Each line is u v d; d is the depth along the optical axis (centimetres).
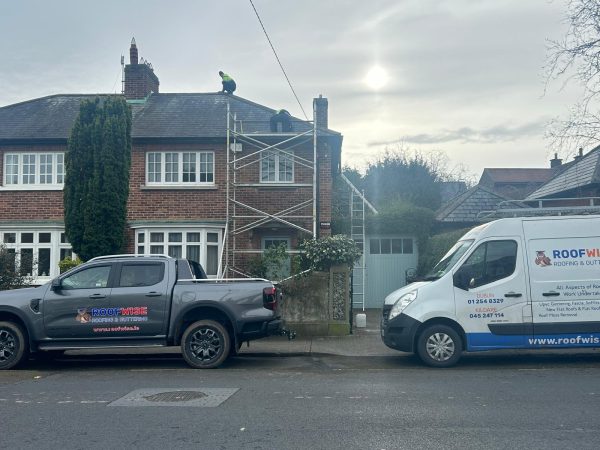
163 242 1844
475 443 590
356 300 2133
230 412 721
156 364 1145
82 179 1554
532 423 660
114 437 623
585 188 2095
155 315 1074
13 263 1534
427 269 1991
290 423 669
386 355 1188
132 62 2175
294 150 1895
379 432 631
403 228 2097
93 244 1521
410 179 4038
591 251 1049
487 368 1039
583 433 621
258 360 1166
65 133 1922
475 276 1051
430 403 760
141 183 1884
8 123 2008
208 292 1084
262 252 1670
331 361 1143
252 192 1873
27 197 1898
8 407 764
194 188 1878
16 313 1075
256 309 1083
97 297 1077
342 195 2273
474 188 2242
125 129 1576
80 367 1117
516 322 1037
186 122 1970
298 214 1866
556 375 957
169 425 666
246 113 2036
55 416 713
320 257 1443
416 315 1045
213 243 1855
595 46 1440
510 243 1058
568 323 1036
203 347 1077
